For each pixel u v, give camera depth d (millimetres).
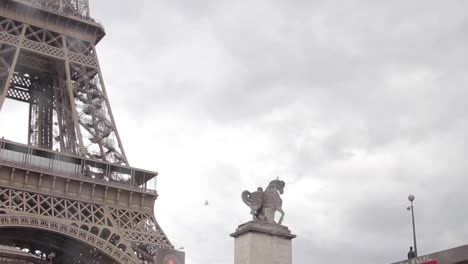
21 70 155750
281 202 64875
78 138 132375
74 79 148500
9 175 118312
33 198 118250
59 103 148375
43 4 149375
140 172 135500
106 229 120688
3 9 141625
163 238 125562
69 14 149000
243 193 65062
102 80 148250
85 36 150875
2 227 110750
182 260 120375
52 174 122062
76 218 120125
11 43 137875
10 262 116500
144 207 130000
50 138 154375
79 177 124562
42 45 142125
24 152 127188
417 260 51719
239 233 63031
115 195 127875
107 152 138750
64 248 134000
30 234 129625
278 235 62312
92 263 130125
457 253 48375
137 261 117562
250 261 60312
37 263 122188
